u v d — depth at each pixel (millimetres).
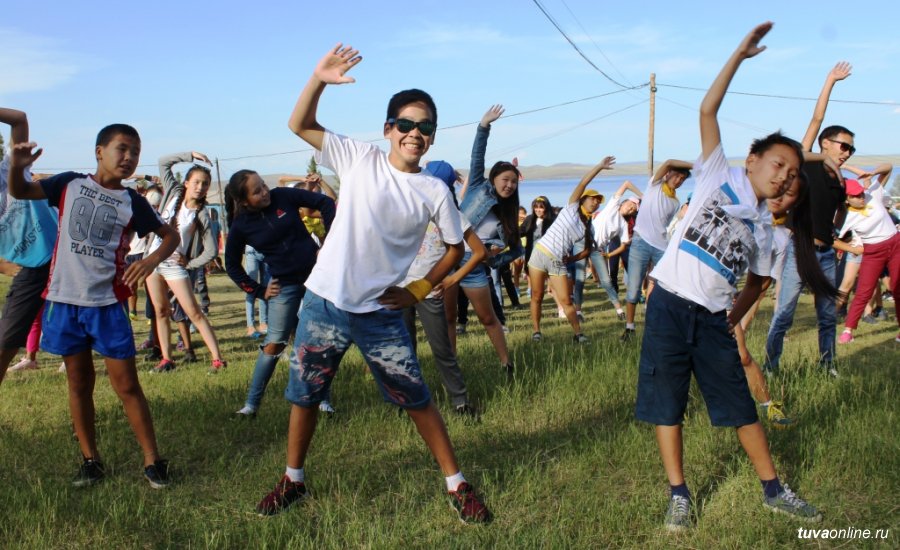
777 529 3693
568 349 7895
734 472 4430
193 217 7684
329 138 3752
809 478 4238
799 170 3820
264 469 4602
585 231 9148
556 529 3652
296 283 5633
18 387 7090
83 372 4438
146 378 7535
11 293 5055
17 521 3834
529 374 6566
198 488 4418
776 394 5867
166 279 7809
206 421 5672
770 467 3891
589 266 19156
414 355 3924
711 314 3855
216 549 3592
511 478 4328
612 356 7152
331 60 3551
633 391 6098
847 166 8688
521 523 3809
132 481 4531
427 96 3777
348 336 3842
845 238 9203
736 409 3867
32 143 4137
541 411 5773
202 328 7906
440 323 5504
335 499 4156
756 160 3883
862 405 5484
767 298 13766
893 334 9430
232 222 5582
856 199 8406
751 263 3990
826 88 5445
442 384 6535
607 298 14844
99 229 4344
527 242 13062
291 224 5551
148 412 4500
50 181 4344
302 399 3928
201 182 7656
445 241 3910
